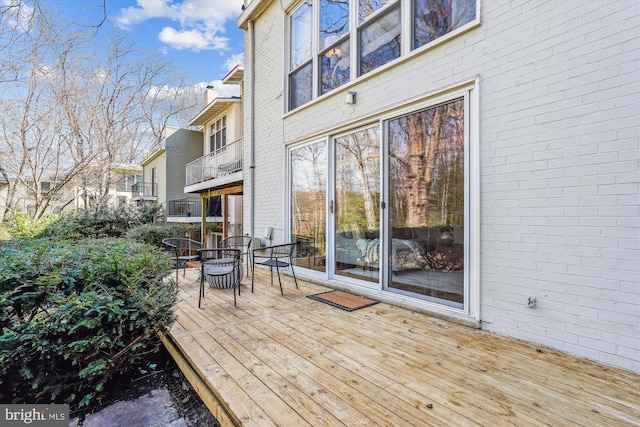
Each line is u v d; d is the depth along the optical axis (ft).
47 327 6.98
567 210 7.80
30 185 39.11
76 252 8.80
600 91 7.32
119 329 7.66
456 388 6.40
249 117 21.21
